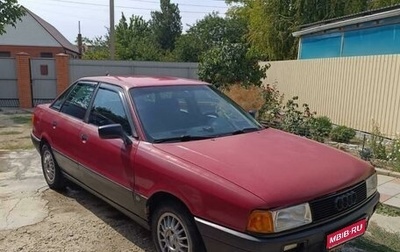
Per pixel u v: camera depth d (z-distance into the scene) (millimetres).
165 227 3031
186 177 2729
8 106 15336
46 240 3572
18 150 7480
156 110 3570
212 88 4289
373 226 3957
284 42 19828
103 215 4160
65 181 4895
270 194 2391
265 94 11062
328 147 3422
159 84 3924
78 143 4090
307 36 15359
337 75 10406
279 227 2350
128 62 16250
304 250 2443
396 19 10258
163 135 3338
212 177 2605
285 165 2777
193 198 2654
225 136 3463
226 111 3971
